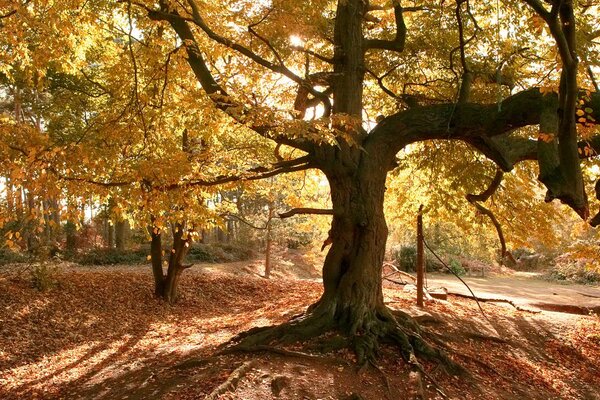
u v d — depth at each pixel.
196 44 8.98
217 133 9.91
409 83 11.98
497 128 8.30
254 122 7.86
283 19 8.45
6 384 8.85
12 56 7.61
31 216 6.32
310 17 9.31
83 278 16.88
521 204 13.28
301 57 11.09
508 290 23.72
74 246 26.83
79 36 9.44
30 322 12.43
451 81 11.87
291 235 30.08
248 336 9.15
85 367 9.77
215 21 9.29
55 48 7.68
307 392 7.14
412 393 7.66
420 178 13.88
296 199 14.47
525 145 8.83
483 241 26.22
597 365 10.98
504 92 11.26
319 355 8.40
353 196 9.60
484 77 10.88
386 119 9.84
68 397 7.97
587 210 4.82
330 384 7.48
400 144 9.65
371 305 9.51
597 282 27.94
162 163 7.90
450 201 12.95
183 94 10.06
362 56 10.31
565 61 4.45
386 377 7.97
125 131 8.84
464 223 14.23
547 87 5.68
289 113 7.76
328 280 9.73
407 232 29.59
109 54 12.09
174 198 8.33
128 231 31.08
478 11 11.32
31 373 9.49
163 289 16.52
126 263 25.23
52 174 6.36
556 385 9.46
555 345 11.84
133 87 9.98
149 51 8.94
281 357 8.22
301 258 34.16
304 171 13.81
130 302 15.62
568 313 16.31
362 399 7.13
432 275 30.52
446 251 32.59
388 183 14.41
